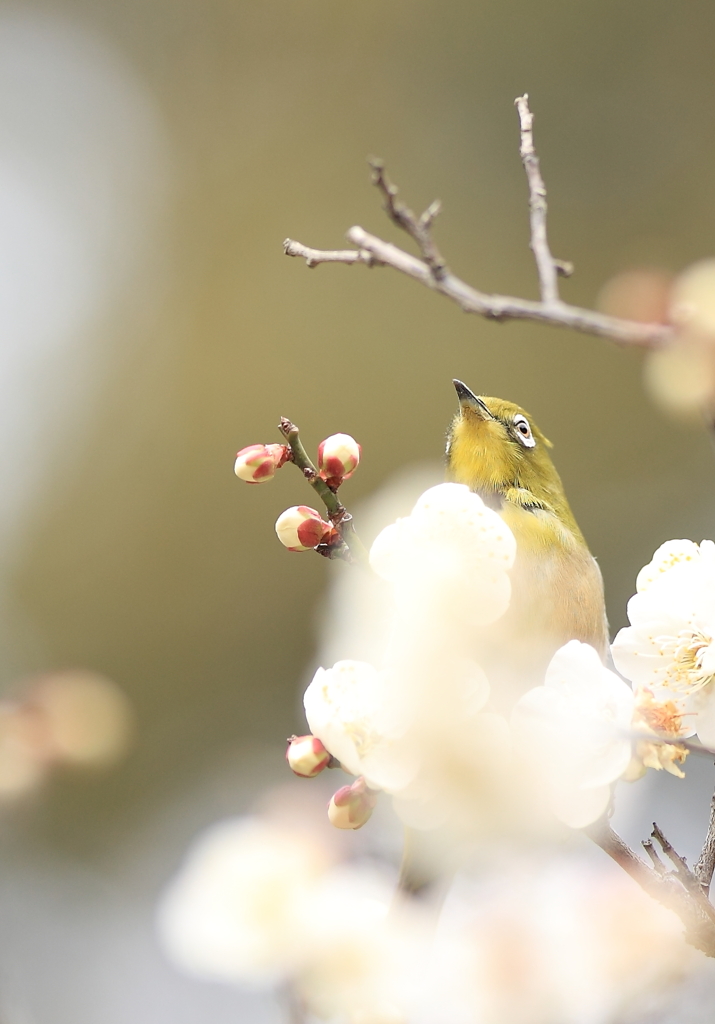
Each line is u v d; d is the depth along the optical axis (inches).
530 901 125.5
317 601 555.5
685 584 127.0
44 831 446.3
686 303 165.2
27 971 370.9
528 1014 121.1
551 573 197.8
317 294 615.8
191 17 684.1
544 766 107.1
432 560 108.3
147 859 458.0
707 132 594.2
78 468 620.1
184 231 650.2
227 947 124.0
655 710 116.0
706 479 528.1
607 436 551.5
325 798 139.4
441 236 605.0
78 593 589.6
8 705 265.0
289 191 639.8
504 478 222.8
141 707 552.1
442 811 106.1
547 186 600.4
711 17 605.9
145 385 627.5
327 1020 122.8
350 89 647.1
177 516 591.5
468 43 629.3
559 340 576.4
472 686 106.2
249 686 551.2
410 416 579.2
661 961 122.0
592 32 614.9
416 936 125.3
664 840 123.3
